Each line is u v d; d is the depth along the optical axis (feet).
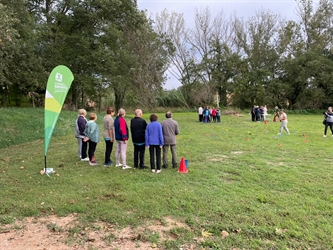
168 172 21.47
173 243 10.95
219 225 12.29
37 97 86.94
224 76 144.25
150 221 12.92
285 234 11.55
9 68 55.93
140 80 99.09
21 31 52.13
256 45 139.13
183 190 17.02
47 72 66.64
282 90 128.57
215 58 146.72
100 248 10.70
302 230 11.90
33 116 52.90
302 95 128.98
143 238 11.35
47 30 68.18
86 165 24.06
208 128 56.65
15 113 51.78
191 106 151.43
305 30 135.85
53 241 11.28
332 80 113.50
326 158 26.61
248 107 137.08
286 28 136.87
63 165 23.95
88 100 128.67
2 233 11.98
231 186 17.92
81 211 14.01
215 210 13.89
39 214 13.76
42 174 20.93
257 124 65.82
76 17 76.95
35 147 34.40
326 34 131.13
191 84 149.59
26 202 15.16
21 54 55.83
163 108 141.90
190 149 31.37
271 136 42.91
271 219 12.92
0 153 30.96
